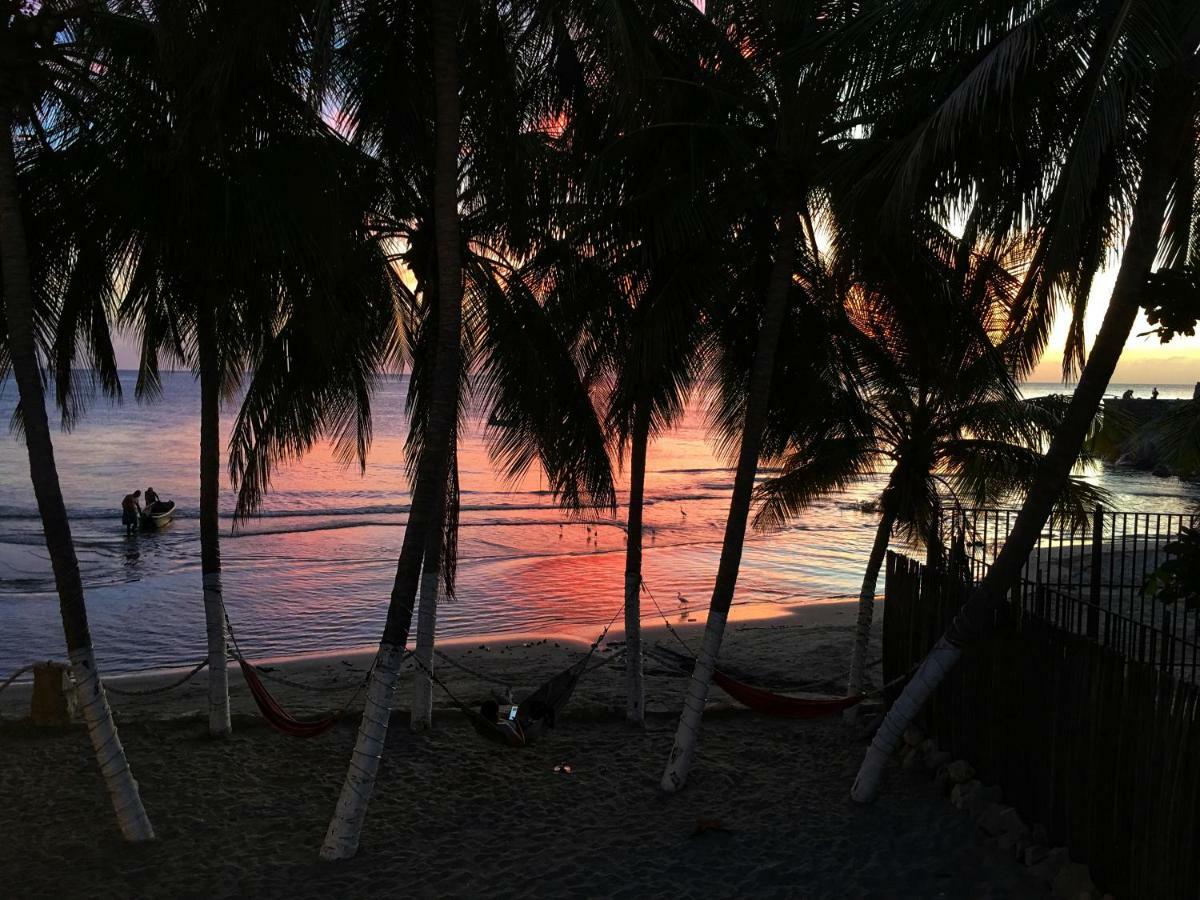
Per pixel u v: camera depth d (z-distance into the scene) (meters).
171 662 17.28
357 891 7.26
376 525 35.78
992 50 6.86
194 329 10.41
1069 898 6.82
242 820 8.55
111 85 8.08
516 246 10.44
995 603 8.00
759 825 8.41
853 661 11.48
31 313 7.35
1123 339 7.11
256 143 8.04
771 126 8.66
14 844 7.99
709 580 26.09
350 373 10.77
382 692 7.86
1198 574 7.07
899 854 7.77
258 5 7.12
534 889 7.30
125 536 31.55
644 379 9.56
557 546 31.52
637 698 11.36
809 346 10.40
